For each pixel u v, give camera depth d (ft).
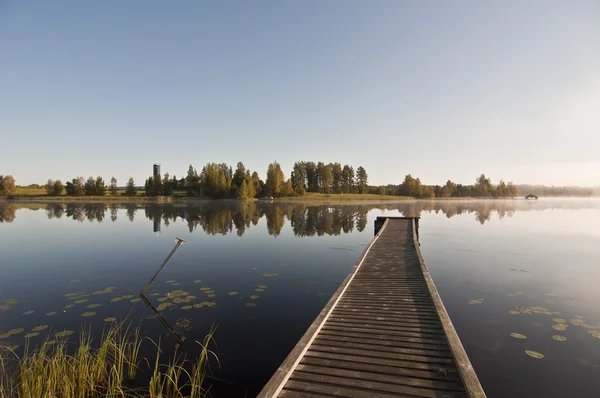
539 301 31.30
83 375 16.92
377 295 26.30
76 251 57.98
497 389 17.75
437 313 21.62
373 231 85.46
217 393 17.24
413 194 361.92
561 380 18.52
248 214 137.69
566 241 69.10
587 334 24.13
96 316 27.35
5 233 79.92
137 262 49.32
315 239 72.02
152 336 23.80
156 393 16.71
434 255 54.08
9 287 36.01
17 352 20.71
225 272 43.32
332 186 354.74
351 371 15.29
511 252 56.85
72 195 265.34
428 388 13.91
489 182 435.12
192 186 290.76
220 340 23.31
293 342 23.08
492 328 25.25
